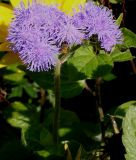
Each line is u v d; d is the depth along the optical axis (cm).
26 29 44
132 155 43
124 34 47
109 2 56
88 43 45
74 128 56
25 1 48
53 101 63
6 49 48
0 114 63
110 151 52
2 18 49
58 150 51
